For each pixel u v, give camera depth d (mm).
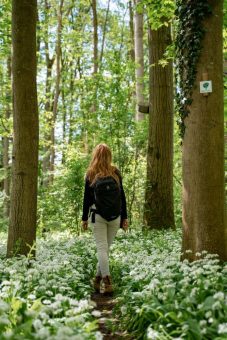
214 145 6219
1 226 15367
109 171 6750
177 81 6762
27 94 7547
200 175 6230
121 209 6953
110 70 13430
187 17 6387
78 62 27953
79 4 26656
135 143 13773
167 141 12117
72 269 6535
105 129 13609
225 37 10656
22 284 5480
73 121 24328
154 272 5770
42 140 19891
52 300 5164
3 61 20422
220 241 6199
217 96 6250
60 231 14922
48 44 25609
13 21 7582
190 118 6332
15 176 7625
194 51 6285
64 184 14094
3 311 3910
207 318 4094
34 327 3719
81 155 16703
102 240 6629
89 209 6797
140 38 17266
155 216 11984
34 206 7676
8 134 18125
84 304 4449
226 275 5406
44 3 25125
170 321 4176
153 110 12172
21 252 7480
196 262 5867
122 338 4633
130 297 5426
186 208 6398
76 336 3070
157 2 9953
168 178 12109
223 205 6273
